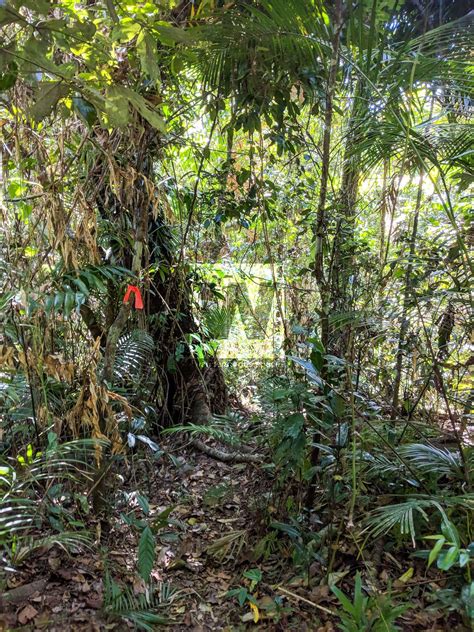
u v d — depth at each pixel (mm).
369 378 2932
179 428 2561
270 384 2537
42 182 2135
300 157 3766
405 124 2230
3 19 1459
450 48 2078
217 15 2275
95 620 1806
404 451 2324
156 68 1839
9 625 1729
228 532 2469
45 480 2355
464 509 2064
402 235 2951
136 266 2492
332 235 2764
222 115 3725
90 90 1686
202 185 3713
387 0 2143
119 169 2238
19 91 2195
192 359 3619
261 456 2973
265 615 1925
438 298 2500
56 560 2066
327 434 2268
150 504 2717
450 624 1800
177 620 1907
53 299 1924
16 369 2367
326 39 2164
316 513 2371
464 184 2623
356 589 1676
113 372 2533
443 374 3010
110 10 1644
